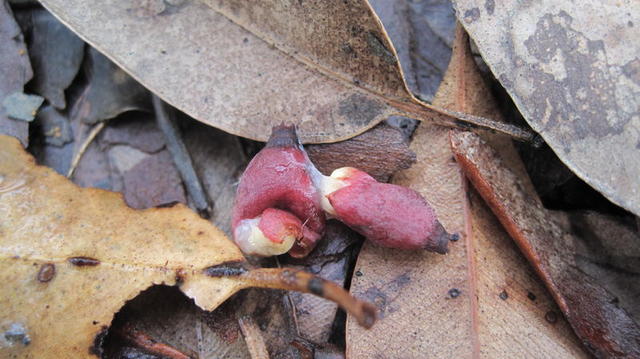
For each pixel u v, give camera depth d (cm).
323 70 14
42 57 16
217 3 14
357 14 13
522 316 13
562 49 13
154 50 14
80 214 13
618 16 13
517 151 14
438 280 13
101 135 16
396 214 13
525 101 13
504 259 13
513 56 13
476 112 14
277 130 13
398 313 13
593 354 12
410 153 14
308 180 13
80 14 14
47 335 13
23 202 13
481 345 12
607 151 13
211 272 13
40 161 15
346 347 13
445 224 13
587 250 14
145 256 13
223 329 13
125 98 15
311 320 14
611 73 13
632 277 14
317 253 14
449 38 16
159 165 15
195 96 14
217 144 15
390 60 13
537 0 13
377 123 14
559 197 15
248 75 14
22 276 13
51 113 16
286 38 14
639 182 13
